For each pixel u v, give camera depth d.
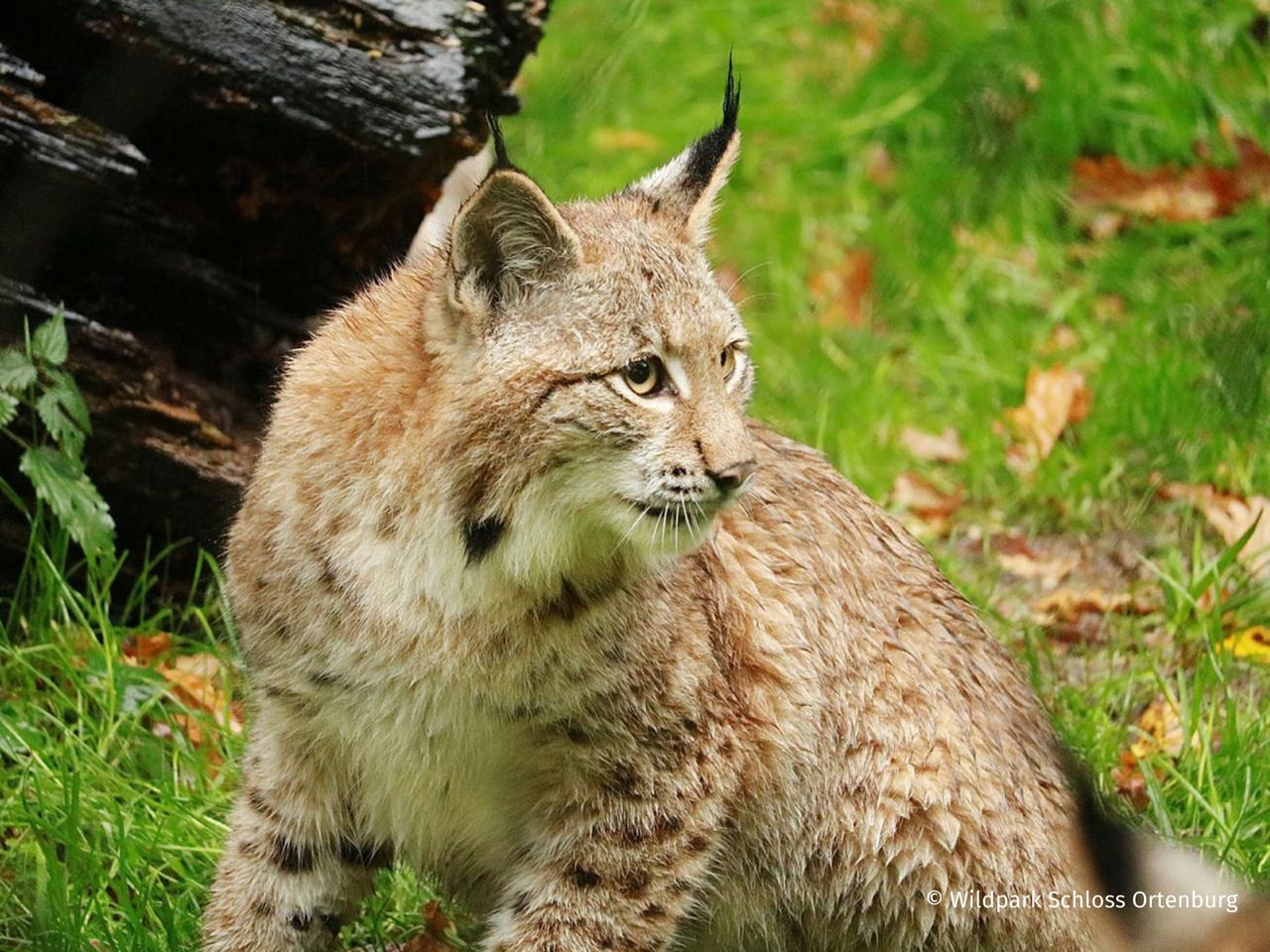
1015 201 16.83
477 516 7.73
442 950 9.09
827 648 8.76
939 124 17.70
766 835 8.70
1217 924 8.23
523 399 7.64
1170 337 15.00
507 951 8.15
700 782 8.20
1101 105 17.22
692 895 8.30
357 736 8.08
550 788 8.20
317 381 8.09
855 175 17.47
